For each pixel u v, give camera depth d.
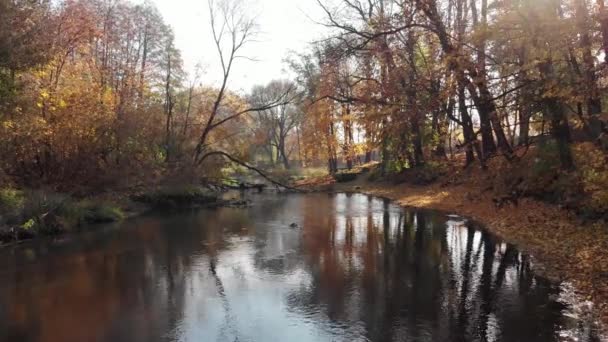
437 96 18.75
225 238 16.58
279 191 37.19
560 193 15.80
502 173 20.94
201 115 35.72
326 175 47.28
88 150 23.34
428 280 10.71
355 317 8.57
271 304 9.45
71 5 23.72
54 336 8.10
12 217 16.98
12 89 16.28
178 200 27.05
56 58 21.73
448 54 17.08
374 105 22.52
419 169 32.12
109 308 9.41
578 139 17.12
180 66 35.62
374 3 25.98
